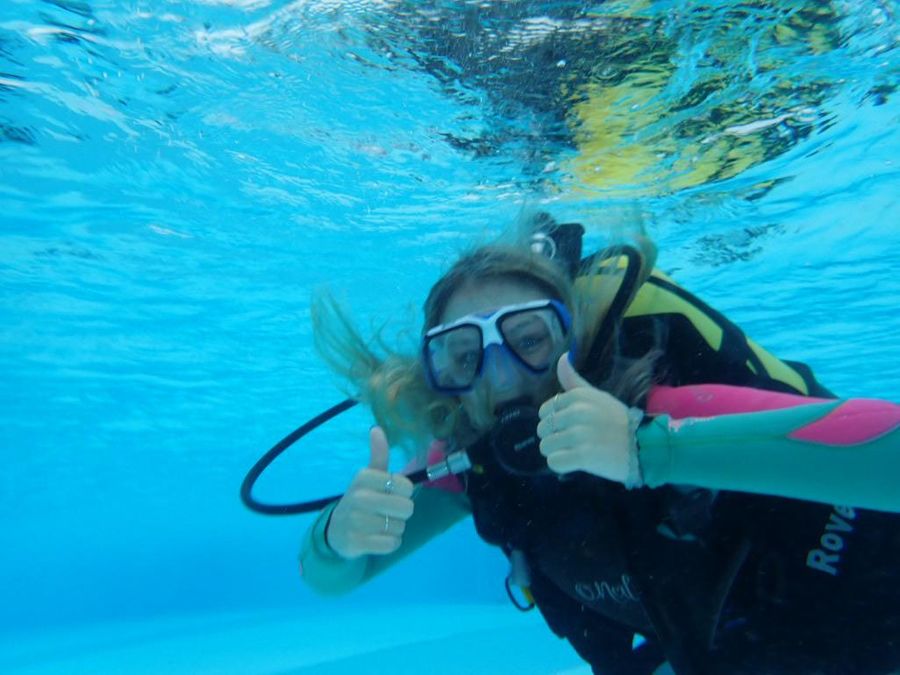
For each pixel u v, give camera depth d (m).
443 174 1.96
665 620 0.56
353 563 0.67
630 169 1.93
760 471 0.43
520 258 0.71
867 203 2.12
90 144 1.82
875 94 1.63
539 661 2.85
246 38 1.45
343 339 0.84
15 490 7.00
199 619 7.04
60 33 1.42
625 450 0.46
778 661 0.56
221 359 3.59
